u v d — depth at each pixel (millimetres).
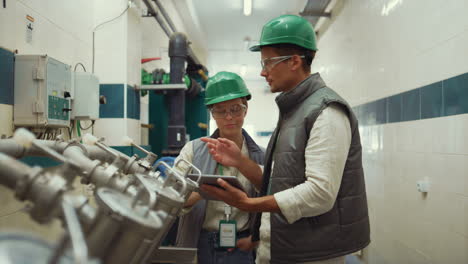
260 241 1254
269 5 4852
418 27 1964
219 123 1424
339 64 3846
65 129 1687
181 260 917
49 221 420
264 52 1138
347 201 1026
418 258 1960
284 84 1139
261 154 1481
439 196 1732
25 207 442
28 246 338
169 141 2775
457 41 1567
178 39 2779
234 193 939
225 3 4805
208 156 1399
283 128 1112
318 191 920
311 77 1094
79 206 464
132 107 2477
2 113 1221
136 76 2588
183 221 1338
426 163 1868
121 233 458
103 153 934
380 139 2582
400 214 2215
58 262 318
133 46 2510
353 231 1031
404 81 2156
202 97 3818
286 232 1041
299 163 1024
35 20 1447
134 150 2404
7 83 1249
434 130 1779
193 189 724
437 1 1752
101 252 456
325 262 1036
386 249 2455
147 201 535
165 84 2729
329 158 936
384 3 2490
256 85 10438
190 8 4574
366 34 2916
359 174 1061
